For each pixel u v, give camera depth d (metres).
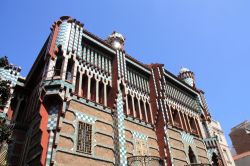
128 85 25.25
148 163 19.41
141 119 24.16
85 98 20.31
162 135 24.27
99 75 23.05
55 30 21.94
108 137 20.03
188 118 31.20
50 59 19.73
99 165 17.98
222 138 44.34
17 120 22.88
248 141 52.81
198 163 24.86
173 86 31.78
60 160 15.99
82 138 18.22
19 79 24.48
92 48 24.16
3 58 15.23
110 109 21.80
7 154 19.03
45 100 18.05
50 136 16.56
